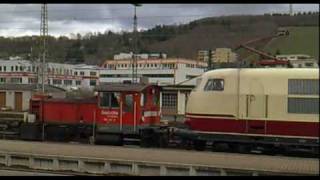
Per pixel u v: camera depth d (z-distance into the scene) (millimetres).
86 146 23984
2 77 105562
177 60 91625
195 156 19812
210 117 23312
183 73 90125
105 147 23594
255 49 27641
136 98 27516
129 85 28094
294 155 22141
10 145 23734
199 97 23578
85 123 29406
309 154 21938
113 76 100812
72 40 102812
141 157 19250
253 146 22625
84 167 18469
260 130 22312
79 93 33344
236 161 18359
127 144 27859
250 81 22500
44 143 25375
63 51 103000
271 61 23422
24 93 66500
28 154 19656
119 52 100375
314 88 21469
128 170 17766
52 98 31156
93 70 104375
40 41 65000
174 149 23641
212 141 23359
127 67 99125
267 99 22156
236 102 22734
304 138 21625
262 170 15719
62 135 30094
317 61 23172
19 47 106750
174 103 55438
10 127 32188
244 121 22609
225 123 23000
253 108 22422
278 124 22000
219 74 23234
